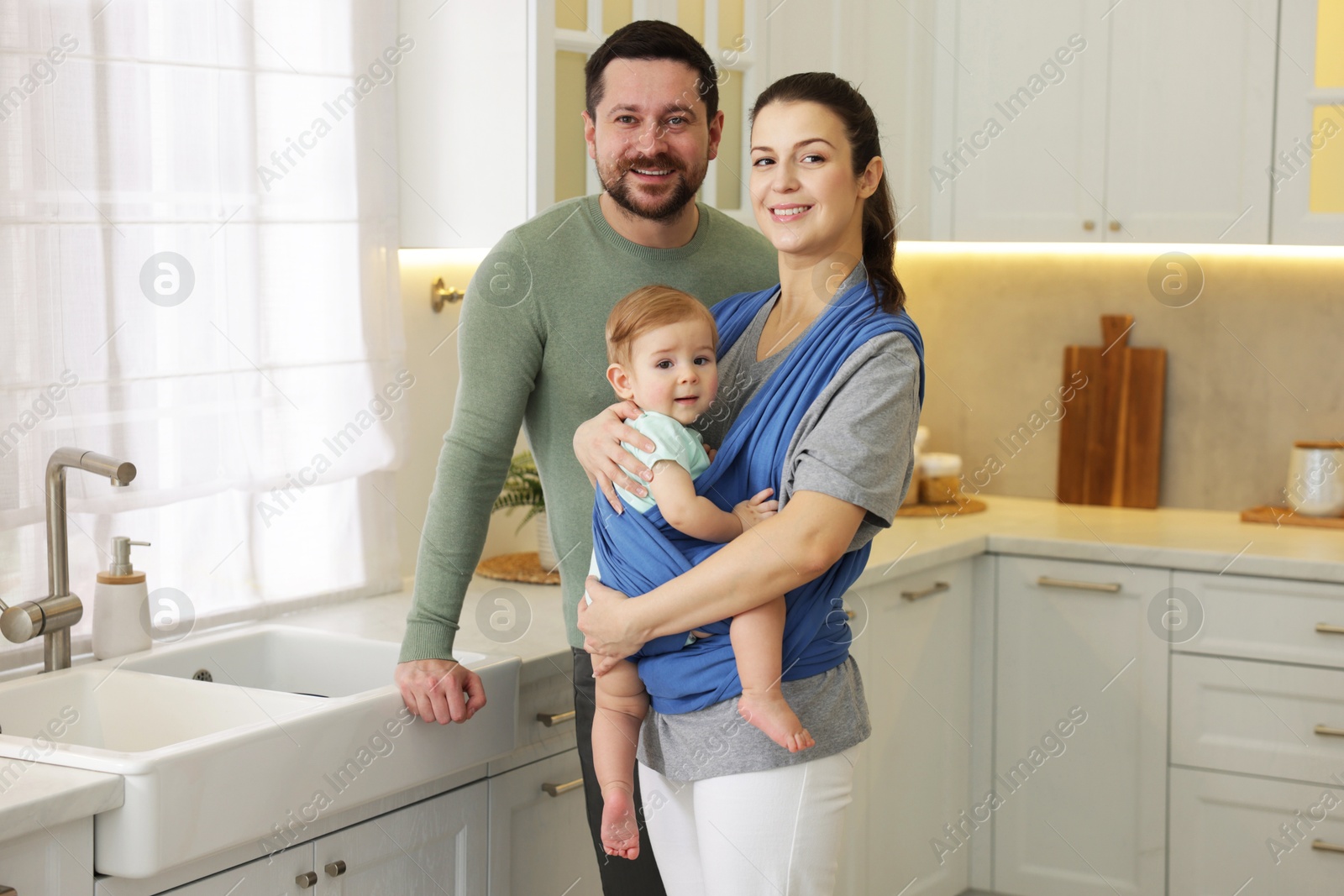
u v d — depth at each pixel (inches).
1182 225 111.3
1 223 69.0
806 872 52.9
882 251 55.5
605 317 64.2
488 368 64.4
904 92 117.6
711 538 52.1
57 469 67.7
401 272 94.0
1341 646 98.8
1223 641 103.1
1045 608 110.7
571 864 77.9
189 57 78.1
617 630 52.2
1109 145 113.4
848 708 54.6
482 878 71.5
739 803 51.9
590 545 65.0
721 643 52.6
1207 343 123.9
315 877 61.2
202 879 56.5
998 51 117.4
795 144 52.6
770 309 58.0
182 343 79.0
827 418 50.3
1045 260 130.7
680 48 61.4
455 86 89.0
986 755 114.3
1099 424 127.9
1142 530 114.2
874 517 51.4
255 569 85.1
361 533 91.7
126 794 52.1
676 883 57.3
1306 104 105.9
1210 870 105.2
